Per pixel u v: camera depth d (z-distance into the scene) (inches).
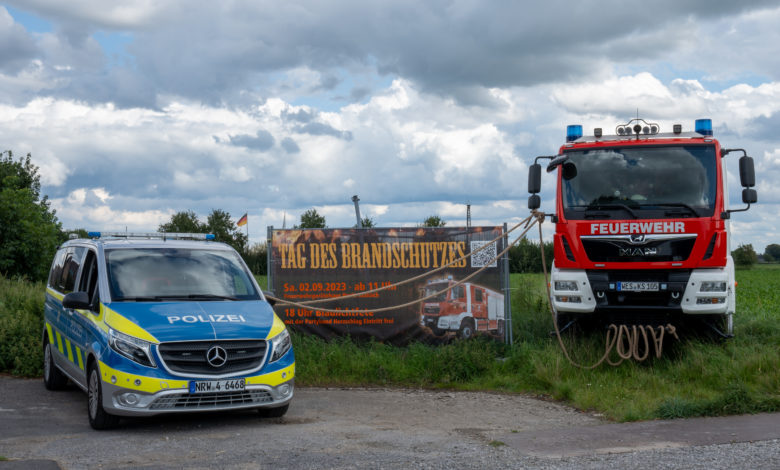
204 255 382.3
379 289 489.7
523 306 668.1
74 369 357.1
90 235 406.3
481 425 333.1
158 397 296.8
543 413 369.1
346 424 329.1
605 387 411.2
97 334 319.0
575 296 464.1
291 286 536.7
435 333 520.7
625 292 458.3
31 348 488.1
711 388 405.4
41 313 559.8
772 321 576.1
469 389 444.1
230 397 308.2
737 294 1193.4
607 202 463.8
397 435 301.7
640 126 483.8
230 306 343.9
